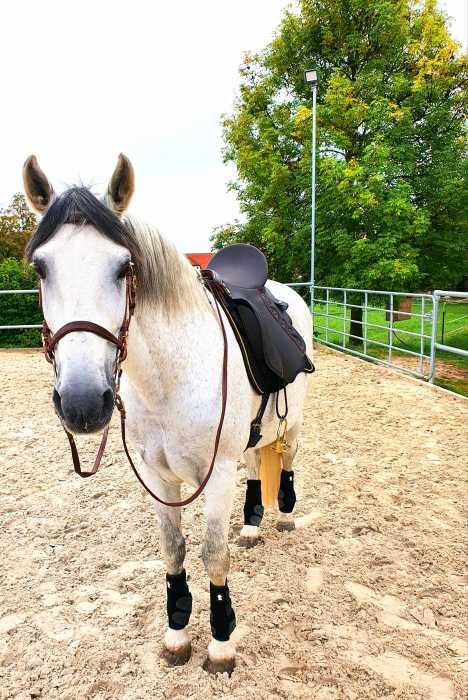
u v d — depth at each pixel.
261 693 1.73
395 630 2.07
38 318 10.19
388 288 10.13
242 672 1.83
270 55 11.75
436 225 11.01
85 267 1.27
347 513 3.09
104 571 2.49
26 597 2.28
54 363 1.36
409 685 1.78
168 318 1.59
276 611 2.17
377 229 10.02
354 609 2.20
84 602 2.24
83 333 1.25
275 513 2.96
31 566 2.53
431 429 4.76
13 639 2.02
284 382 2.14
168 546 1.87
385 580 2.42
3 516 3.06
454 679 1.81
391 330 7.55
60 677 1.83
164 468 1.81
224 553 1.77
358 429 4.79
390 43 10.62
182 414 1.66
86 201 1.32
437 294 6.24
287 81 11.84
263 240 11.52
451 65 10.18
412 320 14.97
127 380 1.74
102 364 1.27
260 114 11.48
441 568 2.52
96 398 1.22
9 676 1.84
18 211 15.48
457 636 2.05
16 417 5.12
